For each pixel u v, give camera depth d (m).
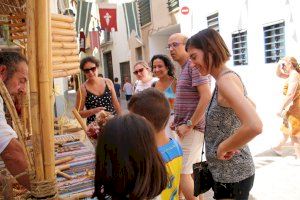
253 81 9.05
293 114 4.84
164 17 14.51
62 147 3.07
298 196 3.86
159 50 16.67
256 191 4.04
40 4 1.35
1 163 2.21
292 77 4.77
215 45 1.99
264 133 6.74
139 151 1.16
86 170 2.37
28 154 1.45
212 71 2.02
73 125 4.00
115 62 22.94
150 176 1.19
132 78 19.78
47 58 1.39
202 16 11.27
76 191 1.98
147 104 1.74
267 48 8.59
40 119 1.40
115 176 1.15
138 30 12.48
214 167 2.09
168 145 1.78
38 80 1.39
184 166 2.96
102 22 10.99
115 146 1.16
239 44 9.65
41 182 1.42
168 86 3.65
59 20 2.67
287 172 4.57
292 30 7.49
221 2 10.16
